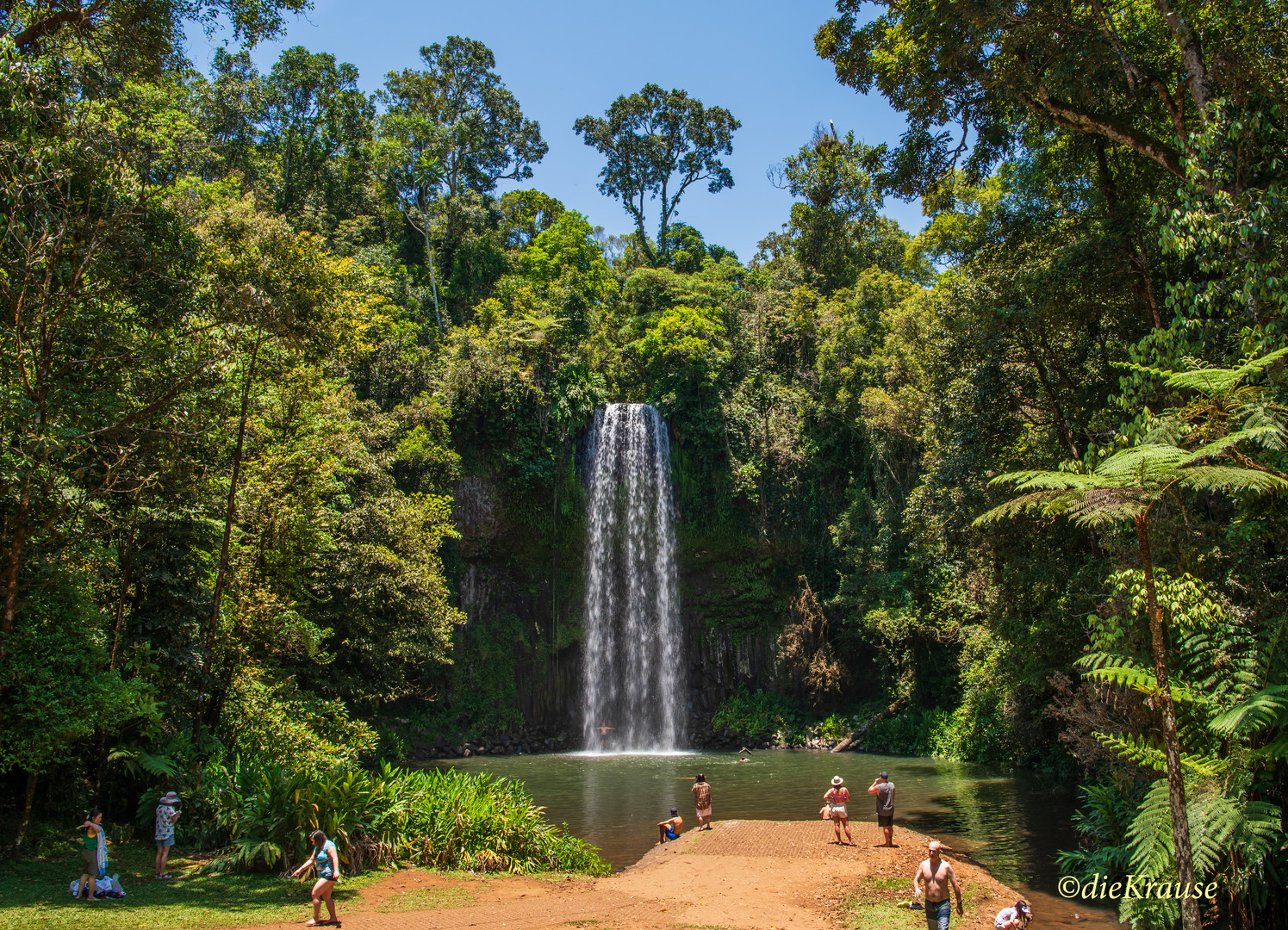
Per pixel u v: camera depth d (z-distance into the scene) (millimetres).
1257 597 10367
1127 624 11367
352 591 24031
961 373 20094
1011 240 19812
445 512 28922
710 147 62438
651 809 21078
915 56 16031
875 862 14812
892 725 34375
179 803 14016
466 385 36969
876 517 36094
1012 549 19828
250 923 9680
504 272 50375
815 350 44750
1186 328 12266
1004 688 25016
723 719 38125
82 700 11883
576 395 39125
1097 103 16031
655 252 61406
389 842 13227
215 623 15500
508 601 38812
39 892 10625
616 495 39500
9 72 11680
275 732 17266
